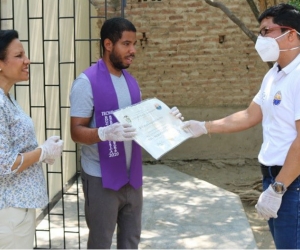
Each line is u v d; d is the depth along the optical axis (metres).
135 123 3.17
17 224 2.87
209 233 5.09
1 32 2.89
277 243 2.97
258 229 5.83
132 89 3.41
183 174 7.58
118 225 3.55
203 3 8.55
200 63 8.73
